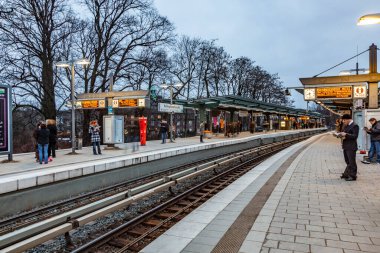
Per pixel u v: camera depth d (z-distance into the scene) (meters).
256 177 9.52
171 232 4.75
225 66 46.72
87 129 26.05
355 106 16.44
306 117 58.53
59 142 28.55
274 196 6.96
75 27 23.78
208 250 4.00
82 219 5.28
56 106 25.27
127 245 4.98
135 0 27.14
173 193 9.32
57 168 10.26
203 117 27.41
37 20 22.19
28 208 8.40
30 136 28.39
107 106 18.11
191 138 27.42
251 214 5.57
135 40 27.95
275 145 27.12
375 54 13.79
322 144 25.45
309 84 14.62
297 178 9.24
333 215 5.49
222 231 4.70
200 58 44.53
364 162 12.09
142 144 19.72
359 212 5.67
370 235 4.50
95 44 26.56
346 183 8.40
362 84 13.82
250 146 27.78
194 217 5.52
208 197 8.74
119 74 27.41
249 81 52.12
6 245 4.49
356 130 8.62
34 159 13.05
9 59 20.70
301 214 5.55
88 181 10.53
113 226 6.39
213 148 20.52
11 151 12.09
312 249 4.00
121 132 17.69
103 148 17.86
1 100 11.75
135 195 7.11
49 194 9.05
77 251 4.71
